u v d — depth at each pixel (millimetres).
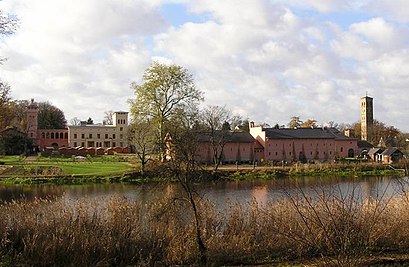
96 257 16875
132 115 65688
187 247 17062
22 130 120438
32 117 140750
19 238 17578
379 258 16531
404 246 17938
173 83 66562
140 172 57219
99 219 18297
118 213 18328
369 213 16859
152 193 21594
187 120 62250
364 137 146500
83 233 17219
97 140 145250
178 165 17078
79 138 143625
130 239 17516
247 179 60531
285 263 16328
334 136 106438
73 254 16703
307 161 90812
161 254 17281
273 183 53375
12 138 105000
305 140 103000
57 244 16719
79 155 107938
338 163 75625
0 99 50062
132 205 19594
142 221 18625
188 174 17156
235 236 17938
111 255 16984
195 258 16938
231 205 23734
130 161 83188
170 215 18219
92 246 16906
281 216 18000
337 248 12586
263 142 99938
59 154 109250
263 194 39656
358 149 109375
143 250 17375
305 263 16031
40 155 98188
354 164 74062
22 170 62938
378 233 17469
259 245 17766
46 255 16516
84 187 50562
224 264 16703
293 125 144375
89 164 77688
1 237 17203
